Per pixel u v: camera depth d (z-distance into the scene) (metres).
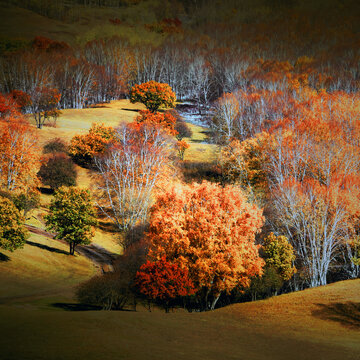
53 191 68.38
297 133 74.44
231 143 78.06
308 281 46.69
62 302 31.02
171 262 34.31
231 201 36.09
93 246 53.38
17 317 17.66
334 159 64.25
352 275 46.53
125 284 32.84
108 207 66.19
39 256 43.88
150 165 66.00
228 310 30.09
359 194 50.97
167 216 35.53
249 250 35.44
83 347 12.95
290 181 54.97
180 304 37.78
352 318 26.23
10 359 10.90
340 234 49.75
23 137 72.25
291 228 55.56
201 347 15.48
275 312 28.72
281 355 15.81
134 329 17.45
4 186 61.69
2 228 38.78
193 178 74.38
